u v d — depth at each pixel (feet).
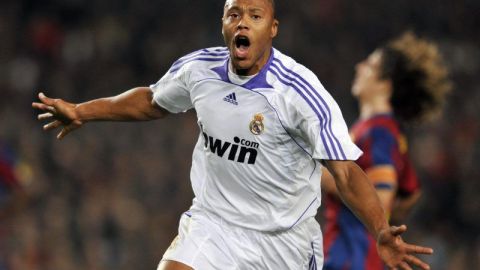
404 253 43.80
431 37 208.44
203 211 51.26
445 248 147.64
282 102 47.50
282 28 199.41
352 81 193.67
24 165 95.71
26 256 121.90
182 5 202.39
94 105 54.24
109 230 136.15
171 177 148.87
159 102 53.26
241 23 47.32
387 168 63.36
